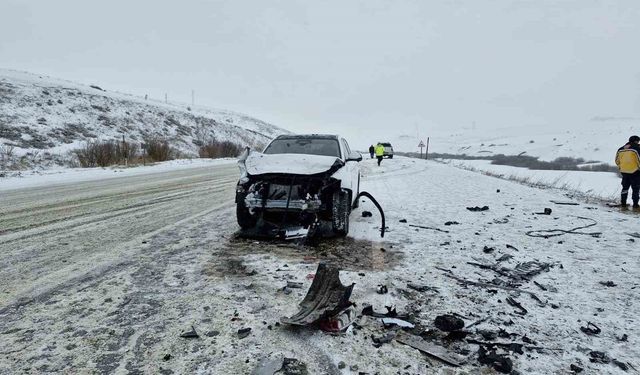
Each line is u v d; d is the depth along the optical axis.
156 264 4.36
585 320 3.17
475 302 3.46
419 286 3.78
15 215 7.20
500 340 2.81
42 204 8.45
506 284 3.92
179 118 45.28
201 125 46.75
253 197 5.34
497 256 4.88
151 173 17.39
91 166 20.53
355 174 6.94
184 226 6.32
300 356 2.54
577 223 6.96
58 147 24.03
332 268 3.41
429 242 5.48
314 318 2.83
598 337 2.89
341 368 2.42
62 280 3.84
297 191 5.41
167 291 3.58
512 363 2.50
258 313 3.15
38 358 2.48
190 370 2.37
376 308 3.29
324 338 2.78
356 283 3.83
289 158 5.57
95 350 2.58
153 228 6.17
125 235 5.70
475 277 4.09
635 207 8.91
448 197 9.98
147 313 3.13
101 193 10.32
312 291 3.34
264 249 4.99
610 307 3.43
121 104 40.12
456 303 3.43
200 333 2.82
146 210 7.78
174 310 3.19
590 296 3.67
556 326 3.05
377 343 2.72
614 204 9.70
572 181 20.94
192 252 4.84
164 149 25.67
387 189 11.60
